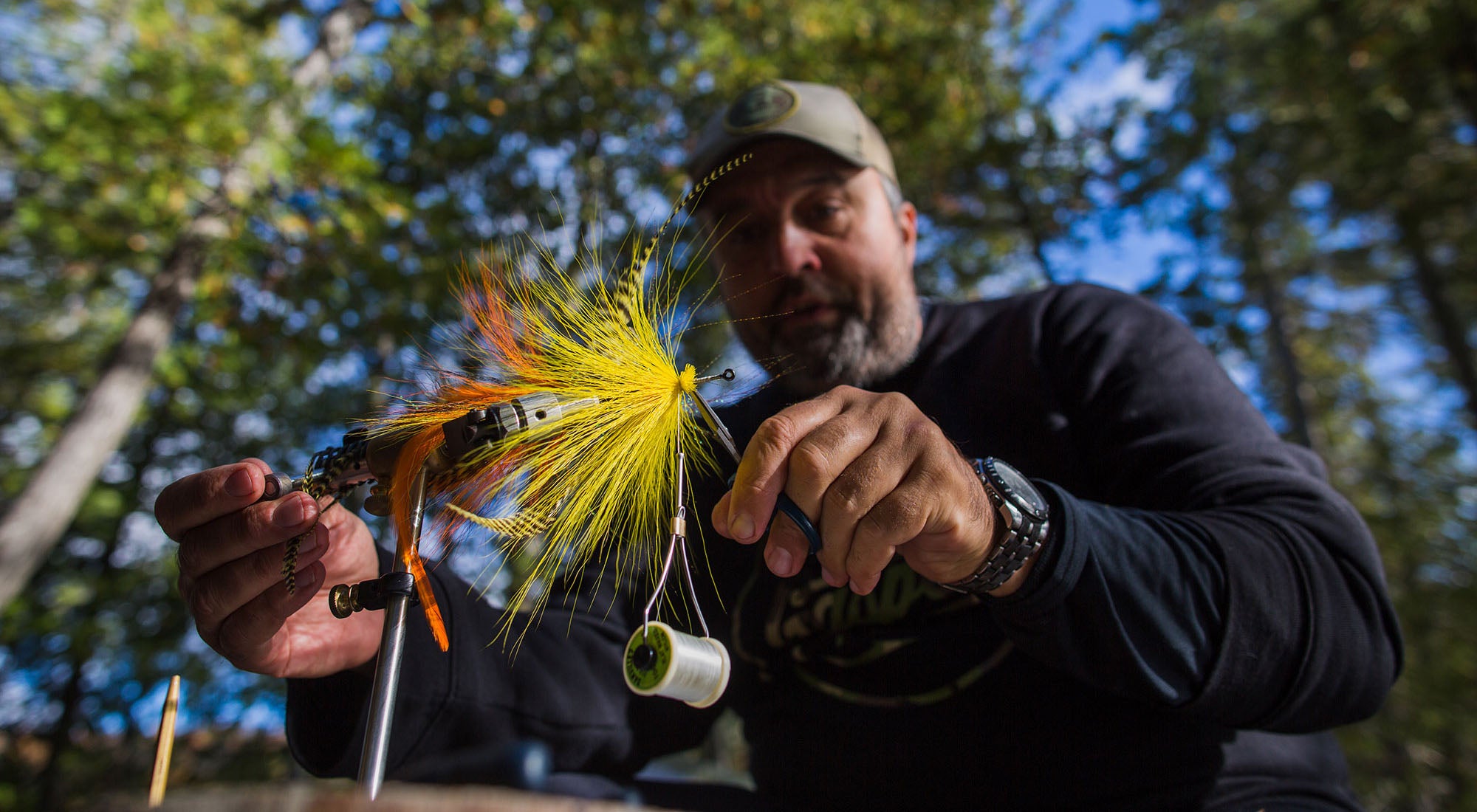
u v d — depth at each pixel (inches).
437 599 63.8
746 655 71.9
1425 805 417.4
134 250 256.8
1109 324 68.9
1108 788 56.4
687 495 52.8
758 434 37.1
